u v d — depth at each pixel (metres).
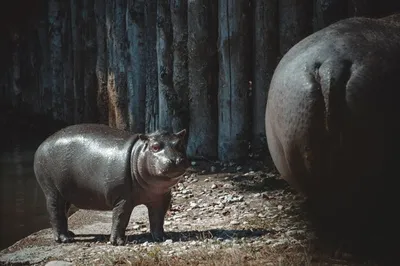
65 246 9.03
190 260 7.64
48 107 23.20
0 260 8.52
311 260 7.14
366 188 6.77
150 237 9.16
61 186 9.23
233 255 7.58
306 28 12.83
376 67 6.62
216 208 10.63
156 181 8.62
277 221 9.50
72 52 21.67
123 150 8.88
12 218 11.55
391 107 6.58
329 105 6.58
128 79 17.47
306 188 7.12
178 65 14.34
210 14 13.88
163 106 14.60
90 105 20.58
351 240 7.38
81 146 9.12
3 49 25.33
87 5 20.52
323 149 6.72
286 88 6.89
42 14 23.39
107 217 10.76
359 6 11.34
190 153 14.04
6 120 23.22
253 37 13.46
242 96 13.46
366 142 6.59
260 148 13.38
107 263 7.83
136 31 17.05
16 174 15.52
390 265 6.84
